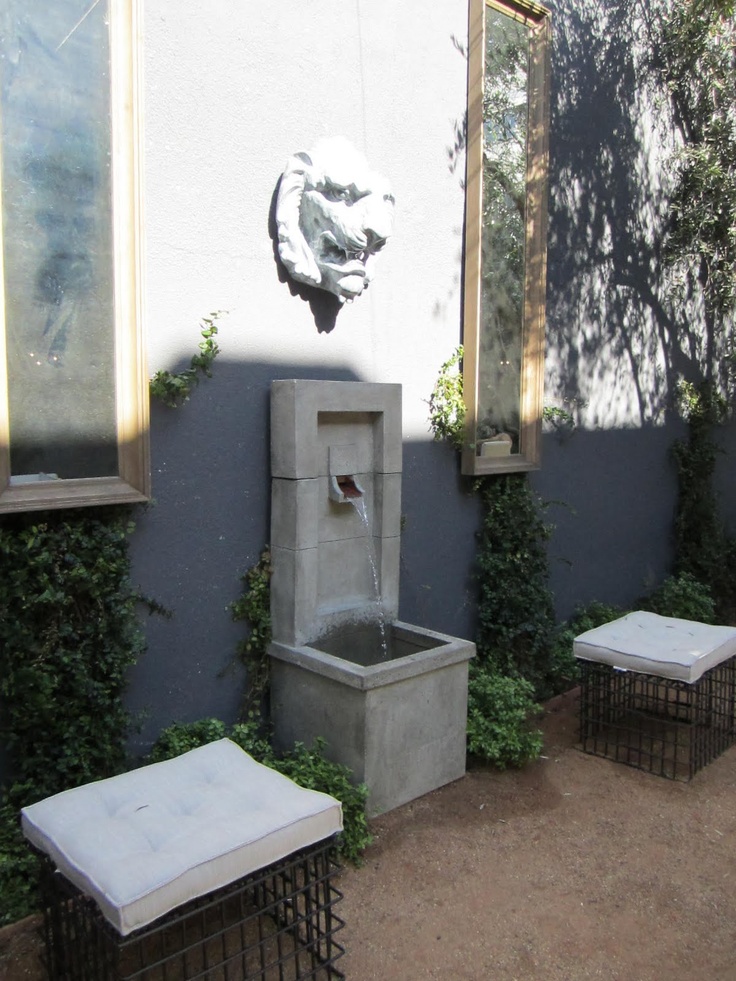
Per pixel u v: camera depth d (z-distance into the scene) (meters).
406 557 4.46
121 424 3.13
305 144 3.77
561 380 5.56
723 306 7.03
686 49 6.16
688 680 3.85
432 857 3.17
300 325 3.83
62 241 2.97
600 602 6.03
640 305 6.25
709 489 7.02
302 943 2.64
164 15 3.26
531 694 4.72
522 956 2.63
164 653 3.47
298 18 3.69
